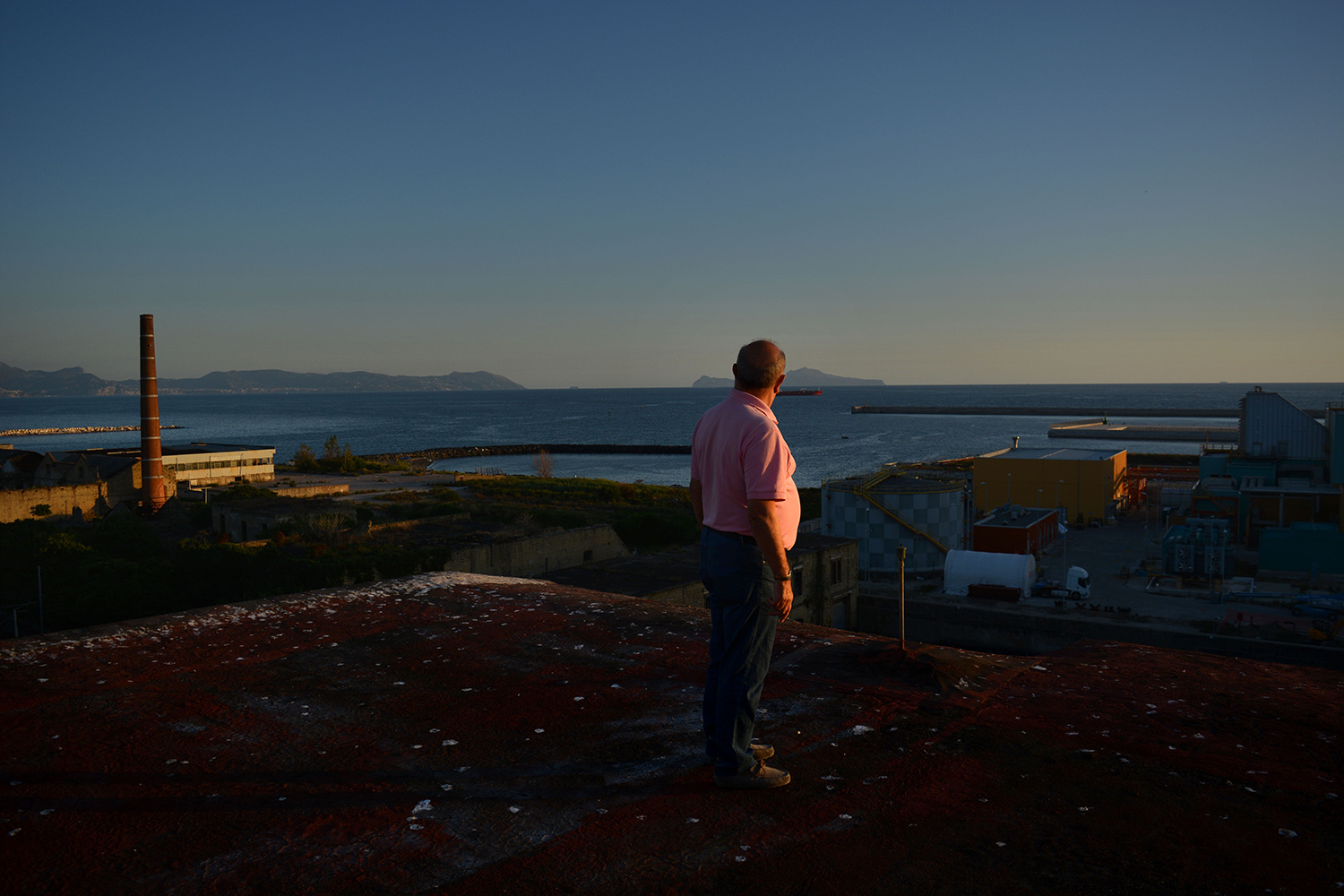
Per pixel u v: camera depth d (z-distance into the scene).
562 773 2.94
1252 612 40.25
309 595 5.88
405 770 2.97
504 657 4.38
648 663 4.25
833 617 41.28
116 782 2.87
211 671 4.16
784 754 3.06
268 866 2.31
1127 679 3.88
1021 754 3.02
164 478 72.62
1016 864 2.29
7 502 64.38
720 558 2.91
